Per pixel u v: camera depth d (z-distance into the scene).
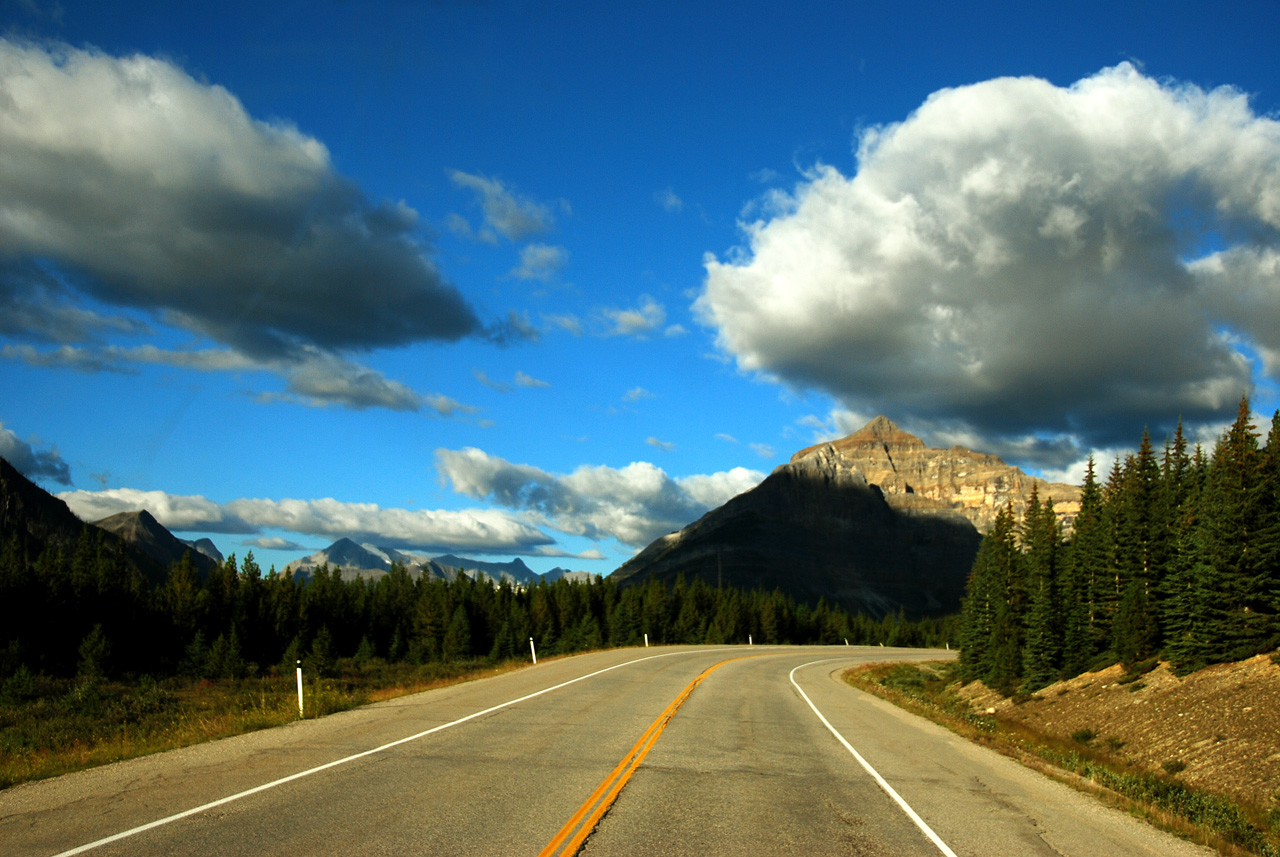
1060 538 60.53
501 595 103.38
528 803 8.61
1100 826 9.41
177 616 71.69
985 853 7.67
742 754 13.09
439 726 14.40
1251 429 36.00
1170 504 44.28
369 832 7.18
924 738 17.31
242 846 6.62
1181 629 37.22
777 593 129.88
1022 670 50.38
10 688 39.44
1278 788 20.86
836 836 7.97
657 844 7.28
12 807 7.96
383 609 94.94
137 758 10.88
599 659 40.22
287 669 57.81
